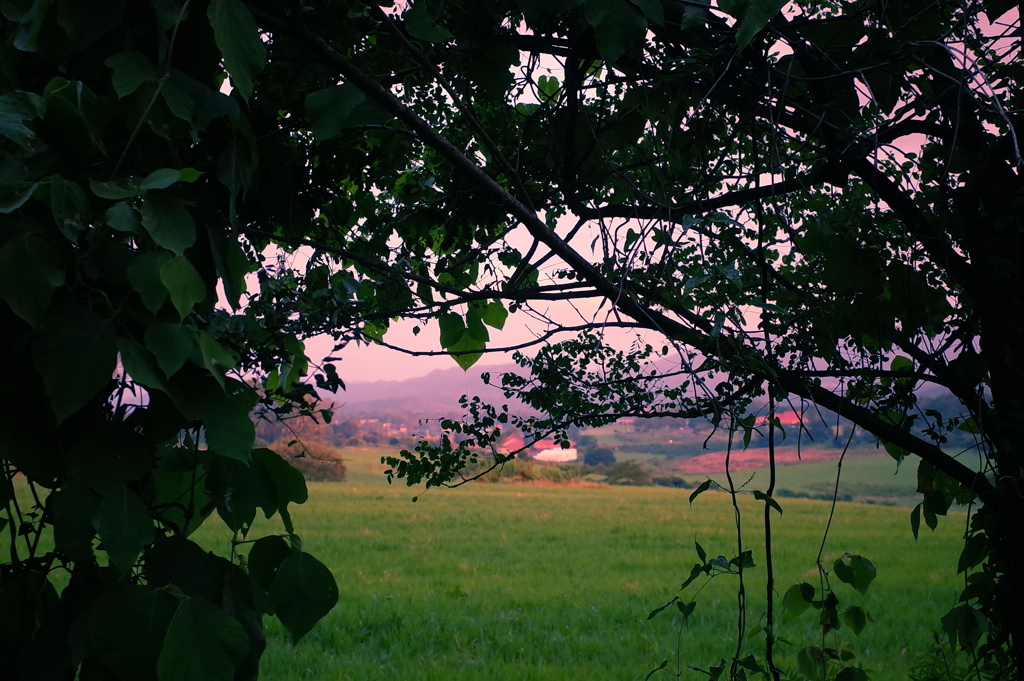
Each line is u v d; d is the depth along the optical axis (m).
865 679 1.58
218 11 0.90
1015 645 1.90
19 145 0.84
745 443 1.42
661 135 1.66
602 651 6.76
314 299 1.37
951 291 1.81
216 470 1.02
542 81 2.32
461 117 2.03
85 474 0.82
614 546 15.58
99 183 0.84
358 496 27.23
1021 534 1.83
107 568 0.94
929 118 1.68
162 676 0.79
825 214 1.76
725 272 1.32
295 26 1.25
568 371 1.84
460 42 1.62
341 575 11.49
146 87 0.89
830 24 1.64
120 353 0.80
